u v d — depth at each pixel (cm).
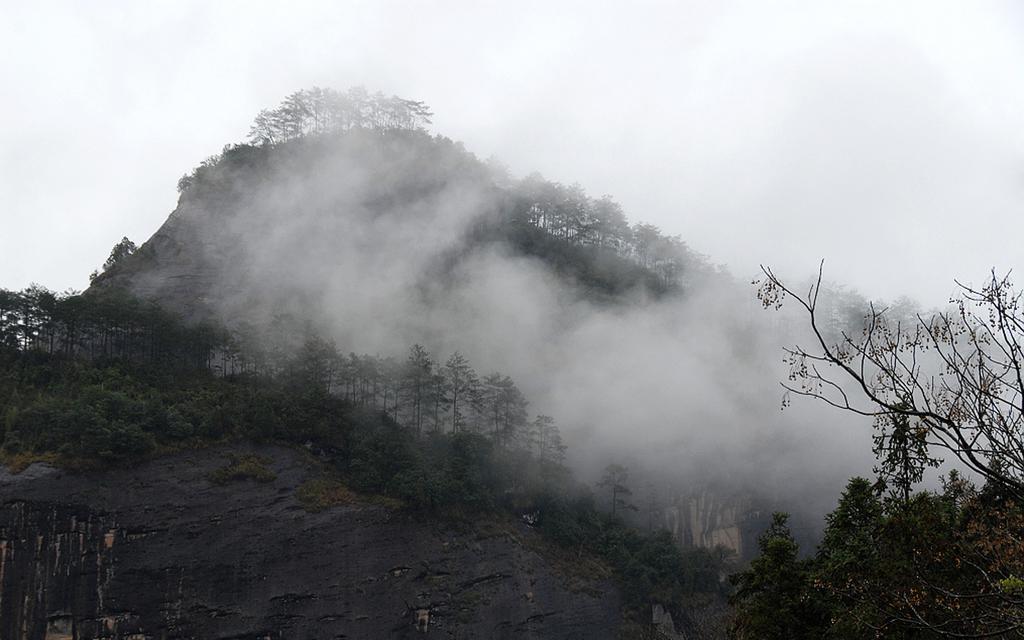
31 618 7350
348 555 8600
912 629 2073
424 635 8550
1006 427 1666
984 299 1697
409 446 9731
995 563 1745
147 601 7731
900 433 1781
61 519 7606
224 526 8262
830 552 2955
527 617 9050
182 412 8869
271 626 8088
